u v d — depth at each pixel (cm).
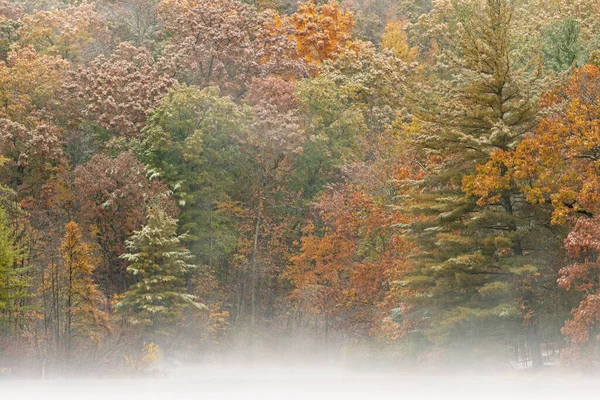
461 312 3325
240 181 6456
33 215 5412
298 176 6556
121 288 5569
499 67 3381
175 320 5053
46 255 4378
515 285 3338
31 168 6003
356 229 5412
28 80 6172
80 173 5603
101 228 5597
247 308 6206
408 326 3856
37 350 3616
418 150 3822
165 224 5159
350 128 6638
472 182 3306
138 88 6294
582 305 2852
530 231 3347
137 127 6194
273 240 6228
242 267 6172
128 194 5538
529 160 3144
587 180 3052
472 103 3525
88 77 6328
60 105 6316
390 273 4419
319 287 5553
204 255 6028
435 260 3597
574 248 2914
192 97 6038
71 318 4200
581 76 3297
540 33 5659
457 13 6569
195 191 6044
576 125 3078
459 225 3519
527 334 3369
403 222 4484
